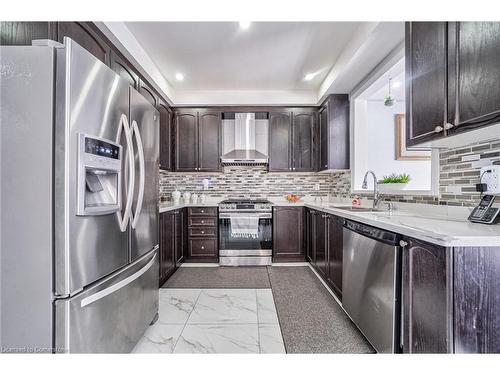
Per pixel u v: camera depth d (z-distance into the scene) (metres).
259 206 3.59
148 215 1.82
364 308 1.68
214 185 4.16
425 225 1.31
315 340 1.75
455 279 1.00
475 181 1.50
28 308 1.06
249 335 1.82
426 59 1.41
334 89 3.25
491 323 1.01
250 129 4.00
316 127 3.87
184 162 3.90
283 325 1.95
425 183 3.35
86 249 1.15
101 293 1.24
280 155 3.88
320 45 2.58
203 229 3.61
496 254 1.01
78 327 1.11
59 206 1.06
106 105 1.29
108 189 1.37
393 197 2.35
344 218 2.12
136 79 2.62
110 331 1.33
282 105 3.87
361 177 3.28
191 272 3.22
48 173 1.05
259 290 2.63
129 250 1.52
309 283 2.82
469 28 1.12
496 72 1.00
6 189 1.06
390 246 1.38
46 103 1.05
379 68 2.54
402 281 1.32
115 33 2.06
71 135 1.07
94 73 1.21
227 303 2.33
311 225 3.36
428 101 1.40
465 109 1.15
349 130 3.38
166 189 4.12
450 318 1.00
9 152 1.06
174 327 1.92
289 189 4.15
